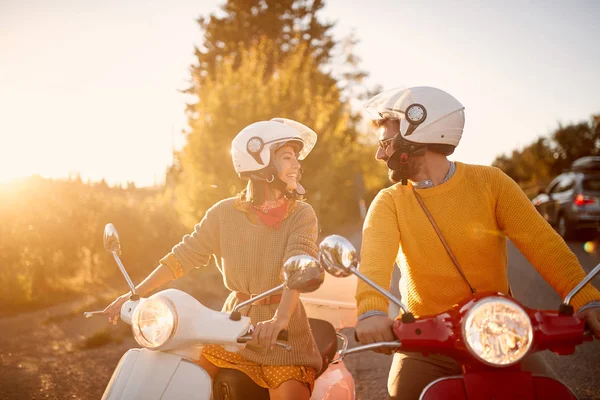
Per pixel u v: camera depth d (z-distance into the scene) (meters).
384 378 5.25
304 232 2.95
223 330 2.39
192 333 2.39
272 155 2.95
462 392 2.06
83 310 8.41
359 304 2.38
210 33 32.34
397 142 2.56
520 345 1.89
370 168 32.16
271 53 25.30
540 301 7.82
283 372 2.82
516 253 12.55
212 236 3.11
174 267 3.09
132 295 2.65
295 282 2.20
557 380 2.10
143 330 2.32
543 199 17.19
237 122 13.36
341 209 24.80
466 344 1.90
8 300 8.95
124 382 2.36
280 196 3.04
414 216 2.60
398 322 2.13
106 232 2.76
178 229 13.13
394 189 2.71
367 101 2.69
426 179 2.63
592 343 6.04
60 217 10.65
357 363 5.74
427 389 2.09
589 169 16.27
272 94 14.54
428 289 2.59
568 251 2.44
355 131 31.72
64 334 7.06
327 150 16.52
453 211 2.56
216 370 2.93
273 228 2.98
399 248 2.70
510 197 2.57
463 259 2.55
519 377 2.06
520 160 50.81
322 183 16.62
